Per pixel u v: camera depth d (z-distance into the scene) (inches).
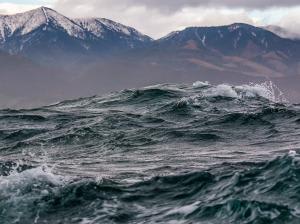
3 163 911.0
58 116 1841.8
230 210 593.0
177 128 1397.6
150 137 1299.2
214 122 1460.4
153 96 2121.1
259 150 1044.5
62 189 708.7
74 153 1160.8
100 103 2178.9
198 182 731.4
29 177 753.6
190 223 578.2
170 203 656.4
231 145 1138.7
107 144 1247.5
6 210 639.8
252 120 1449.3
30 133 1505.9
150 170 876.6
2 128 1640.0
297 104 1907.0
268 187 647.8
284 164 719.1
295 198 599.8
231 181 701.3
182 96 2066.9
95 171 895.1
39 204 658.2
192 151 1083.3
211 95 1924.2
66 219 616.7
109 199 681.0
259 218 555.2
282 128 1326.3
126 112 1797.5
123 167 930.7
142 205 658.8
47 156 1133.7
